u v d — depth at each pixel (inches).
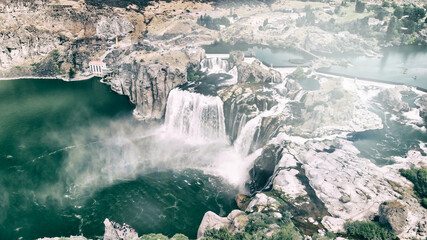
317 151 6643.7
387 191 5418.3
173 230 5910.4
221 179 7342.5
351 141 7209.6
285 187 5674.2
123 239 4965.6
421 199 5260.8
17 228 5925.2
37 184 7032.5
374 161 6520.7
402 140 7303.2
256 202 5452.8
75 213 6304.1
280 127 7677.2
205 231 4904.0
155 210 6382.9
